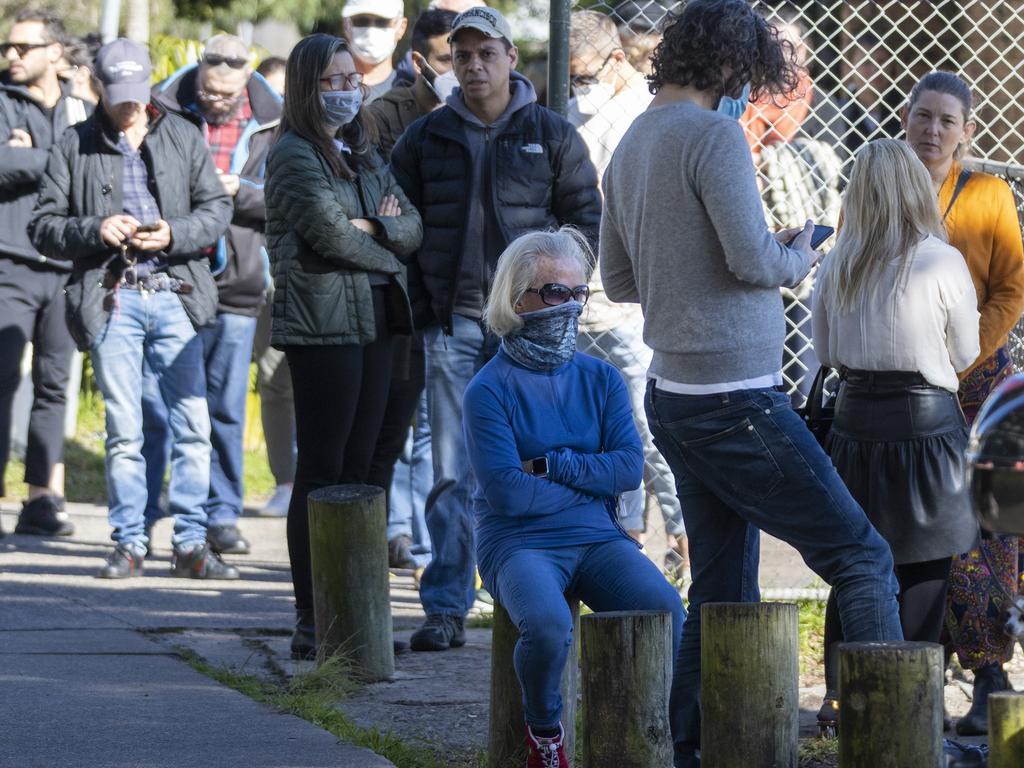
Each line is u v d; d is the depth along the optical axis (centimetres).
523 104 1889
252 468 3556
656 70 1299
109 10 3241
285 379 2964
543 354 1321
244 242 2495
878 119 2669
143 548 2303
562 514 1309
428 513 1880
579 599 1334
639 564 1300
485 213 1866
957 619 1523
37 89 2636
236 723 1415
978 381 1584
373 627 1655
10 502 3028
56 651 1720
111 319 2245
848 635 1241
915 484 1403
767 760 1166
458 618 1861
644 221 1262
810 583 2148
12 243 2627
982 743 1464
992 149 2764
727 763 1172
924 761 1070
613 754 1191
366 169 1802
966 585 1514
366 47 2564
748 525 1320
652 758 1191
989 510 903
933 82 1583
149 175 2272
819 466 1236
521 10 5162
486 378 1324
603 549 1312
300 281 1716
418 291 1894
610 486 1315
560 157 1886
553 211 1908
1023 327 1848
